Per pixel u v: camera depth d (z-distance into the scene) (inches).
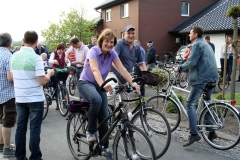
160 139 169.3
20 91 152.5
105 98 154.9
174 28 912.3
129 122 136.9
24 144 163.2
